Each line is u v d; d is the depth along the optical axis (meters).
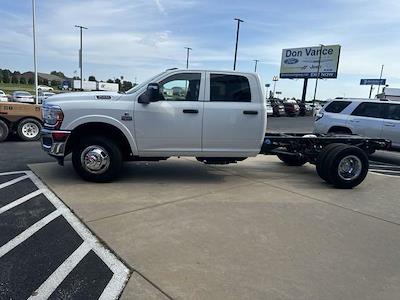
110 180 6.85
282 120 33.06
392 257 4.18
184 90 6.84
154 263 3.80
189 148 6.93
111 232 4.54
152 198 5.98
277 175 8.23
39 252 3.96
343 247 4.40
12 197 5.79
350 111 11.81
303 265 3.89
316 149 7.90
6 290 3.24
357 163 7.29
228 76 6.92
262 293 3.32
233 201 6.01
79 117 6.51
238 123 6.94
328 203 6.17
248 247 4.27
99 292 3.26
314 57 52.19
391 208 6.05
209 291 3.32
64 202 5.61
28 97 37.41
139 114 6.65
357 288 3.48
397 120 10.84
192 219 5.09
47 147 6.66
